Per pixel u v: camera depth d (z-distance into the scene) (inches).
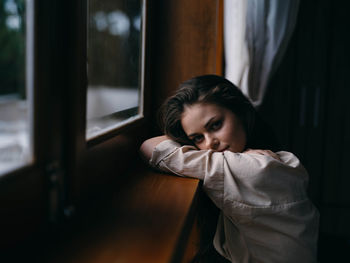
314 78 75.0
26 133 16.7
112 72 30.7
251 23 49.0
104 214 21.4
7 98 15.1
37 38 16.2
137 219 20.6
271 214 29.0
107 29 29.3
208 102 32.2
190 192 26.4
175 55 47.2
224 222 32.0
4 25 14.8
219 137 32.2
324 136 76.7
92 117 25.7
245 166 29.3
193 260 35.7
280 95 76.2
